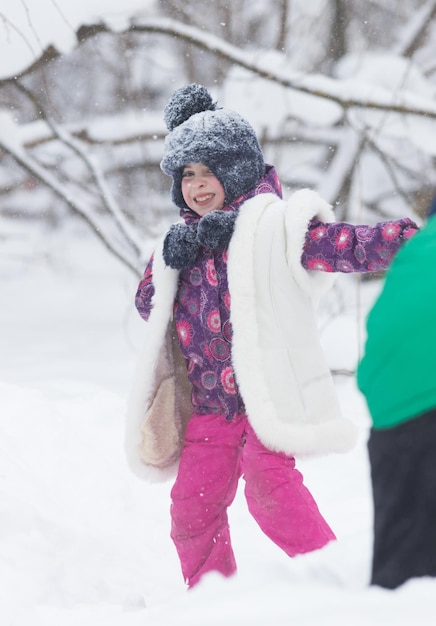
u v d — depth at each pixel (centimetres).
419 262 367
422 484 351
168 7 2352
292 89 1847
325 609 320
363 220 2420
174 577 796
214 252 705
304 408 678
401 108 1828
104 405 1262
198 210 745
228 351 700
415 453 353
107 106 2819
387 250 636
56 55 1750
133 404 723
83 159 1839
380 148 2108
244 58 1839
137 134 2056
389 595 328
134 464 738
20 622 598
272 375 677
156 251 736
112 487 958
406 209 2428
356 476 1049
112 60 2636
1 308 2850
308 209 673
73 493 940
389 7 2542
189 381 741
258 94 1892
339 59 2212
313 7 2225
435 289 356
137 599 669
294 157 2384
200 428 715
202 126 733
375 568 362
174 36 1791
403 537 355
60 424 1041
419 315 355
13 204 3159
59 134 1822
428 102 1842
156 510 948
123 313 2728
